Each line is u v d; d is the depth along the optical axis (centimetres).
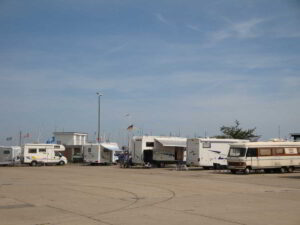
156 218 1212
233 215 1263
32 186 2267
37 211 1370
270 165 3606
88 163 5819
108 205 1505
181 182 2559
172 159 4844
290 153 3728
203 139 4116
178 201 1616
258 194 1872
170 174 3438
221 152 4203
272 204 1519
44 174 3362
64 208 1435
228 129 7106
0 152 5147
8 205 1516
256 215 1262
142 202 1587
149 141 4734
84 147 5612
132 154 4778
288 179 2870
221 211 1347
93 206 1481
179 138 4878
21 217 1252
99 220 1184
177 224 1115
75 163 6197
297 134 4797
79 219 1207
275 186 2297
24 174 3359
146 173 3572
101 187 2209
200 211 1348
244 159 3491
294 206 1464
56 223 1148
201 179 2842
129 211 1354
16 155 5212
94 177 3006
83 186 2267
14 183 2466
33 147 5275
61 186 2267
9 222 1169
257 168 3550
